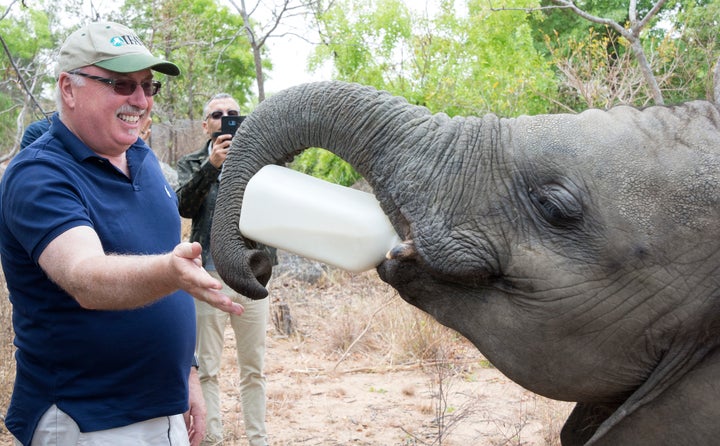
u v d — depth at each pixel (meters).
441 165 2.95
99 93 3.17
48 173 3.01
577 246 2.78
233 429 6.27
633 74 9.98
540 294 2.82
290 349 8.78
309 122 3.16
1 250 3.15
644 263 2.70
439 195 2.92
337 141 3.12
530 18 19.48
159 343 3.22
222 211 3.20
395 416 6.61
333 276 12.12
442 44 14.24
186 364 3.38
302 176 3.15
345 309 9.76
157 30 17.62
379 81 14.52
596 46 11.09
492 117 3.04
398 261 2.97
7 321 6.34
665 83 10.97
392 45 14.53
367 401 7.05
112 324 3.12
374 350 8.65
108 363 3.15
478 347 2.99
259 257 3.15
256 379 5.56
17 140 11.55
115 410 3.17
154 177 3.46
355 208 3.04
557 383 2.90
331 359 8.41
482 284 2.91
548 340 2.85
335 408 6.87
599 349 2.81
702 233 2.65
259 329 5.50
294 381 7.66
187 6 23.14
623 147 2.76
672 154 2.71
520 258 2.83
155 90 3.43
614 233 2.72
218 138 5.20
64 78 3.19
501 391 7.11
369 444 6.02
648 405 2.78
